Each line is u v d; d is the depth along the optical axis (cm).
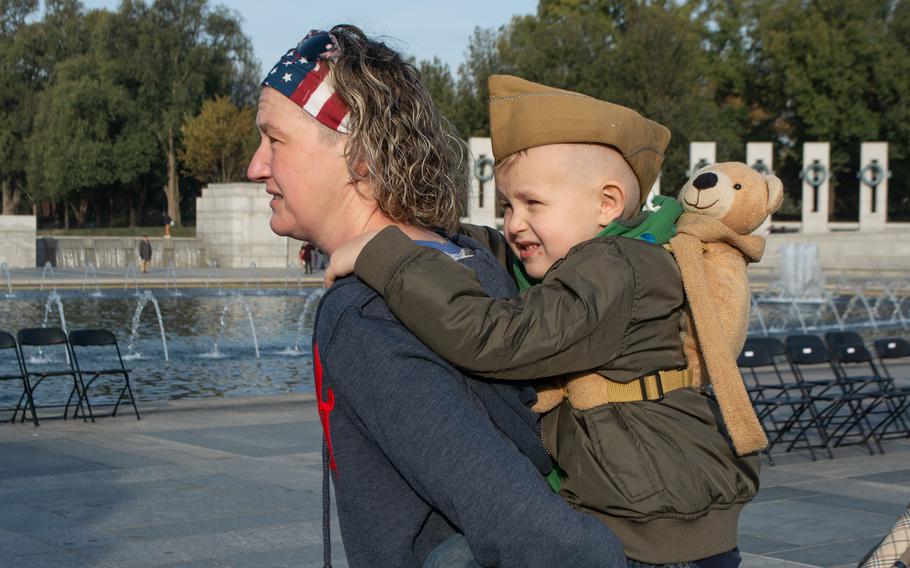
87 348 1881
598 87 5488
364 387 154
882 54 5731
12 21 7419
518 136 191
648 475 173
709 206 198
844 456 962
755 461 185
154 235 6125
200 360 1745
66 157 6469
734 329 191
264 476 832
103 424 1091
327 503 177
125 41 6812
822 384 985
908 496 789
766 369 1502
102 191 7356
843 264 4503
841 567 595
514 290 190
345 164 173
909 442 1040
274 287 3478
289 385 1492
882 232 4472
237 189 4438
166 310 2602
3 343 1084
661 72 5381
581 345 168
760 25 6250
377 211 176
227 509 722
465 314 158
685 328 185
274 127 173
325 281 170
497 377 165
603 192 191
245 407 1215
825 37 5825
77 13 7500
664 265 179
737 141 6309
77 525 674
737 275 196
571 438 179
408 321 159
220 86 7175
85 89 6475
